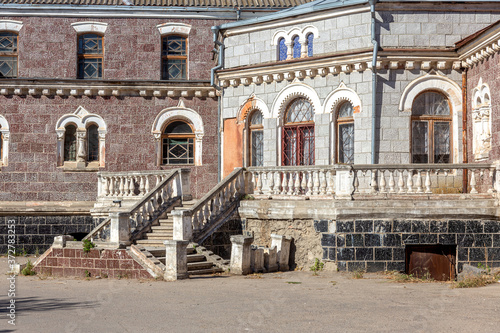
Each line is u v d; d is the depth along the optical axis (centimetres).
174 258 1533
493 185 1688
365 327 926
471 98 1897
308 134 2091
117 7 2516
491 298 1171
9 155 2483
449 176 1912
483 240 1662
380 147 1909
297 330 914
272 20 2134
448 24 1945
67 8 2509
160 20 2548
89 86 2484
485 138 1803
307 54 2084
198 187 2514
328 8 2006
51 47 2517
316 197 1769
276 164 2122
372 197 1686
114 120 2512
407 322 955
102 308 1134
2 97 2492
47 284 1523
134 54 2538
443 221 1664
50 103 2500
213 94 2522
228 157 2255
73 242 1717
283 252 1736
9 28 2511
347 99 1973
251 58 2200
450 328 906
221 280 1517
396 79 1925
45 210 2412
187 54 2562
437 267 1684
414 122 1950
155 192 1911
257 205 1847
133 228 1844
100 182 2277
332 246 1680
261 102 2167
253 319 1002
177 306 1141
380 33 1930
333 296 1238
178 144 2552
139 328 950
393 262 1658
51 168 2489
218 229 1852
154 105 2525
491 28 1662
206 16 2553
